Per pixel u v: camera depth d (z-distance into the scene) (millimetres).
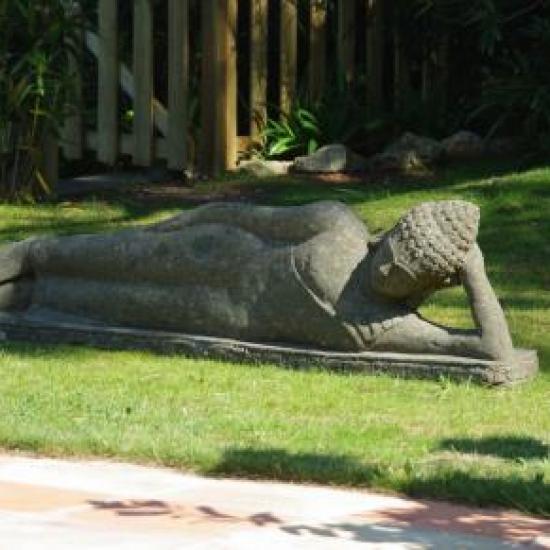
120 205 20688
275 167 22656
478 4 22219
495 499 9273
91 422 11133
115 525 8664
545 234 18031
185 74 22547
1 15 20469
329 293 13141
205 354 13695
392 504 9297
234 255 13672
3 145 20734
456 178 21594
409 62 24422
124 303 14258
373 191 20812
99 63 22750
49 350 14055
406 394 12312
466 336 12805
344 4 23906
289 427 11070
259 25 23281
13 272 14914
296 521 8805
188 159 22719
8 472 10008
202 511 9023
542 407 11945
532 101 21547
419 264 12664
